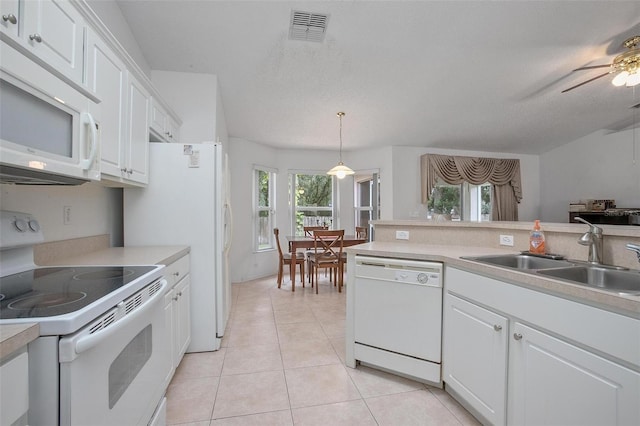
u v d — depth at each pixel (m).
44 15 1.03
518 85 3.34
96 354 0.84
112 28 2.00
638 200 4.68
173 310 1.79
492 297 1.38
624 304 0.88
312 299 3.65
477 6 2.12
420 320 1.79
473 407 1.50
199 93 2.93
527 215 6.13
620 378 0.90
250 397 1.70
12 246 1.22
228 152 4.67
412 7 2.11
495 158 5.91
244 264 4.74
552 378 1.10
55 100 1.00
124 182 1.78
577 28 2.38
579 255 1.57
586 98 3.78
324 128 4.45
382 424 1.48
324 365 2.06
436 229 2.31
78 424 0.76
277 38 2.43
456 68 2.93
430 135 4.88
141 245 2.19
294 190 5.57
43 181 1.21
